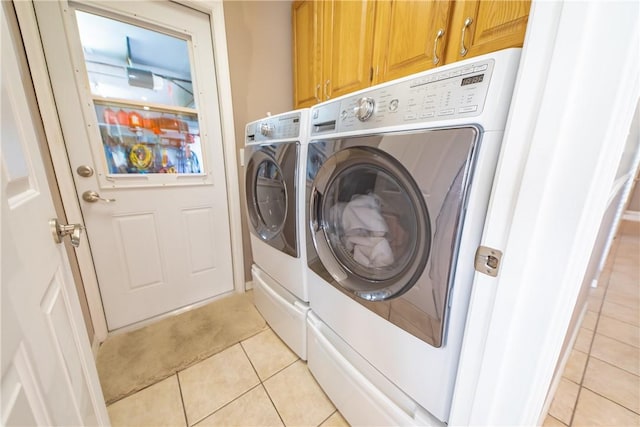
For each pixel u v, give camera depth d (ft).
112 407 3.27
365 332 2.59
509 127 1.34
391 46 3.99
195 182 5.12
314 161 2.94
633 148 3.21
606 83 1.04
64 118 3.66
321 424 3.11
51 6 3.39
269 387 3.59
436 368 1.99
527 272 1.35
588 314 5.17
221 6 4.63
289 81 6.02
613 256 8.42
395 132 2.02
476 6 3.05
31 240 1.43
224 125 5.15
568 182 1.18
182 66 4.61
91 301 4.17
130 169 4.38
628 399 3.35
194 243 5.32
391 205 2.37
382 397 2.38
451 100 1.68
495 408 1.61
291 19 5.74
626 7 0.95
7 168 1.30
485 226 1.52
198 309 5.37
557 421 3.05
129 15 3.94
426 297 1.92
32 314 1.33
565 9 1.08
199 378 3.73
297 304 3.74
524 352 1.43
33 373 1.28
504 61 1.46
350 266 2.85
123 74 4.09
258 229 4.50
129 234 4.52
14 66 1.56
